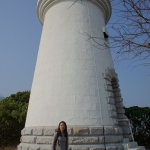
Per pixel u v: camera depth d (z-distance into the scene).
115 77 10.62
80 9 10.95
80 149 7.37
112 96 9.40
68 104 8.36
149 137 16.30
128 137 10.03
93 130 7.80
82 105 8.36
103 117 8.40
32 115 9.12
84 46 9.84
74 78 8.93
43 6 12.02
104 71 9.88
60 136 5.87
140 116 16.19
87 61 9.48
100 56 10.13
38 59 10.80
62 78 8.98
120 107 10.62
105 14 12.84
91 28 10.59
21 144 8.95
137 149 8.25
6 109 19.03
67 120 8.04
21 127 20.27
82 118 8.09
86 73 9.15
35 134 8.24
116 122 8.69
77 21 10.51
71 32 10.13
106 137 7.83
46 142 7.75
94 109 8.38
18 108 19.78
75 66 9.22
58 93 8.68
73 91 8.63
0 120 18.81
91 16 11.08
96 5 11.84
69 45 9.77
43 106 8.75
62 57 9.51
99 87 9.09
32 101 9.67
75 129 7.71
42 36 11.48
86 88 8.77
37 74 10.15
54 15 11.13
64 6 11.07
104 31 11.30
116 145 7.93
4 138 19.88
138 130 16.62
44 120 8.39
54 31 10.54
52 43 10.22
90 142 7.57
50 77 9.27
